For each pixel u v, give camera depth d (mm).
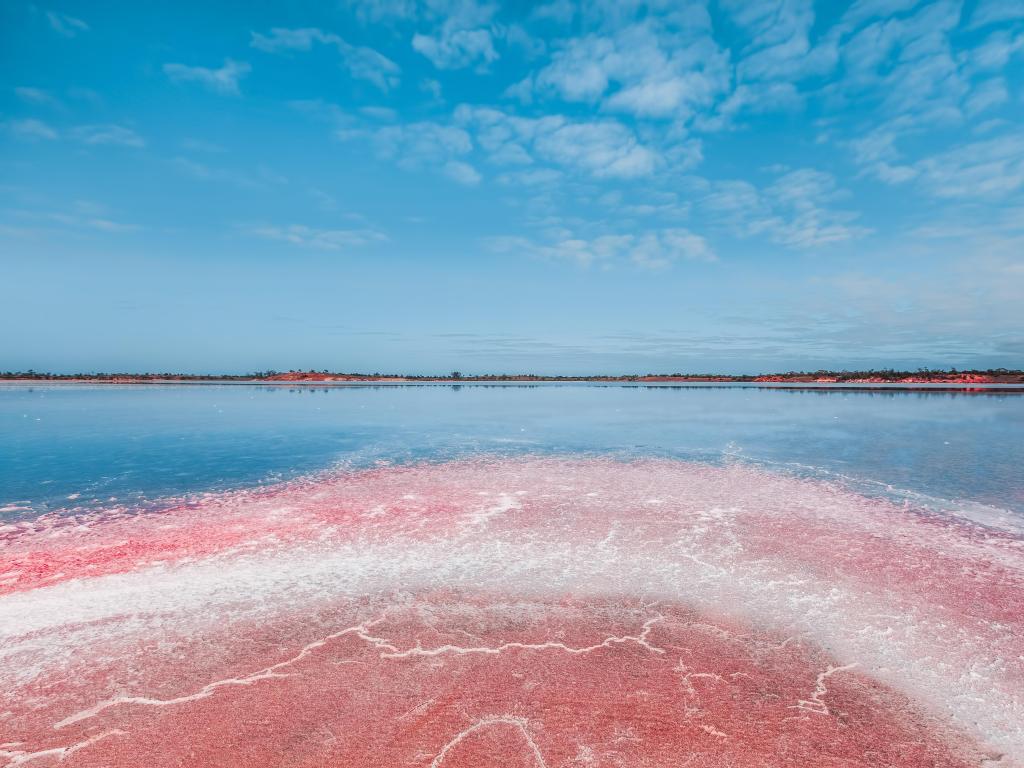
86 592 6574
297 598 6422
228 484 13148
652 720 4223
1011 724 4195
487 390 84062
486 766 3734
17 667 4914
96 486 12844
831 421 29000
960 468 15141
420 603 6297
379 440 21453
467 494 12094
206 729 4094
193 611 6062
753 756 3852
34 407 38781
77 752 3854
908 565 7582
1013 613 6074
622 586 6816
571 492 12289
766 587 6797
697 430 25000
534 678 4770
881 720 4238
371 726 4133
